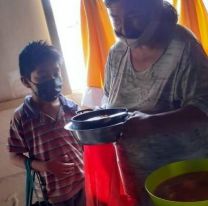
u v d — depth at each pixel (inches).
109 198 43.4
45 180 59.8
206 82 41.1
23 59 58.6
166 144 43.5
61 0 83.0
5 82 82.7
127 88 47.4
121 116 40.6
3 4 80.0
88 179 44.2
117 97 48.9
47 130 59.5
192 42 42.6
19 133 60.2
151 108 45.2
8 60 82.1
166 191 35.8
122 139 44.6
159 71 43.9
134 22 41.8
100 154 43.1
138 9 41.0
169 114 41.8
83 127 39.7
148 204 45.5
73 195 59.6
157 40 43.3
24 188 84.9
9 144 61.7
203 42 74.3
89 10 71.8
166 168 38.2
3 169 83.7
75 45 85.6
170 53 43.0
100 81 73.7
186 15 73.6
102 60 73.2
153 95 44.7
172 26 43.3
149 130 42.1
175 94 43.5
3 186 84.1
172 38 43.1
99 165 43.3
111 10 42.6
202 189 35.0
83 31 73.5
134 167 46.6
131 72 46.8
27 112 60.0
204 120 40.9
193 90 41.4
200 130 42.6
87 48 74.1
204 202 30.4
